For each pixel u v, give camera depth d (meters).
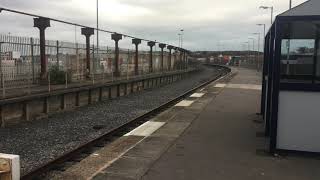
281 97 7.96
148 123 12.23
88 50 25.55
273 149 8.05
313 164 7.41
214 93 23.16
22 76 17.52
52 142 11.30
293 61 8.25
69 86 20.86
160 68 47.75
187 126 11.59
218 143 9.23
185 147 8.77
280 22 7.68
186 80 49.06
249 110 15.45
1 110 13.95
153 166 7.21
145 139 9.66
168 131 10.78
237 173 6.83
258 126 11.70
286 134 8.04
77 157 8.89
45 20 19.52
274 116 7.98
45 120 15.53
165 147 8.75
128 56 34.56
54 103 17.56
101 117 16.36
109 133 11.36
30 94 16.12
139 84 32.09
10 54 16.48
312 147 7.93
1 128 13.61
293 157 7.88
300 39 8.20
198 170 6.99
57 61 21.81
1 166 5.30
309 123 7.89
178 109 15.78
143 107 20.05
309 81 8.15
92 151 9.55
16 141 11.40
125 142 9.52
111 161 7.59
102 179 6.47
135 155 8.02
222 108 16.06
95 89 22.39
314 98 7.80
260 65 74.44
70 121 15.26
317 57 8.12
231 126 11.64
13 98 14.60
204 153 8.23
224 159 7.74
